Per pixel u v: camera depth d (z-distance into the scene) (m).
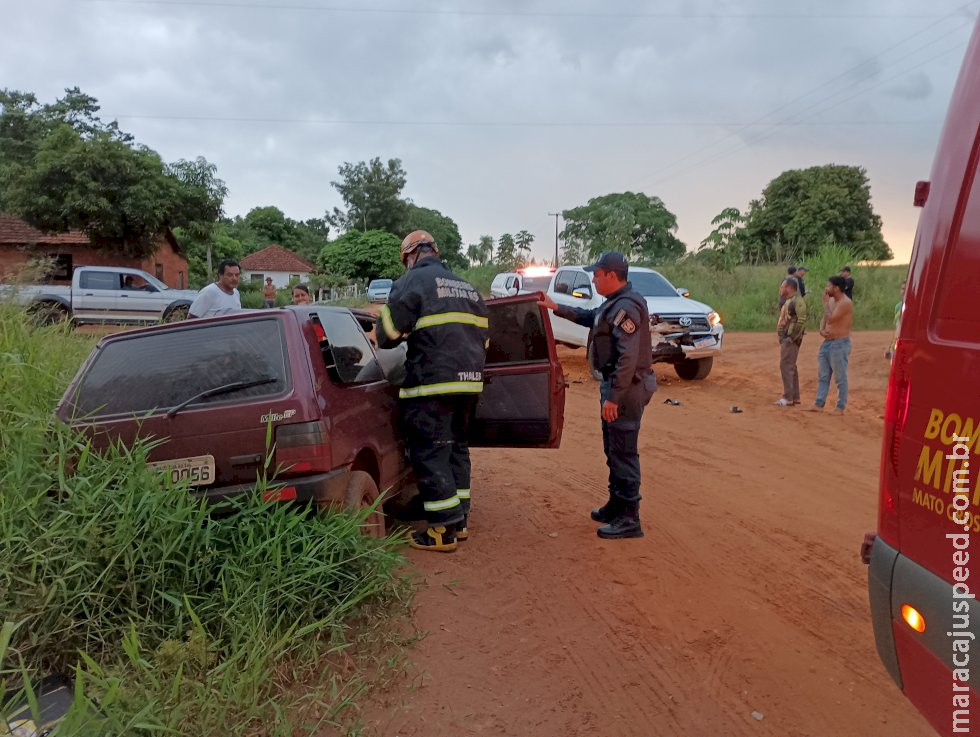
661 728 3.11
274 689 3.21
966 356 2.04
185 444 3.83
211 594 3.39
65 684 3.04
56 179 28.14
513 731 3.08
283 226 98.62
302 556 3.52
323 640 3.61
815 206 65.19
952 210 2.24
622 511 5.34
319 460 3.82
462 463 5.19
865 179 67.69
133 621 3.24
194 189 31.36
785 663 3.62
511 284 19.89
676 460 7.77
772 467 7.48
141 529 3.38
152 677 2.81
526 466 7.57
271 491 3.74
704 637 3.88
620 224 52.78
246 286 45.91
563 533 5.45
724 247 33.41
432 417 4.82
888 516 2.38
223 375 3.98
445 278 4.82
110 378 4.12
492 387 5.48
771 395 11.88
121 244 30.48
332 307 4.99
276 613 3.46
